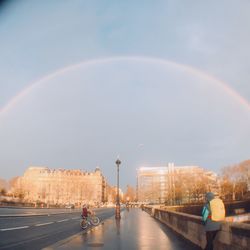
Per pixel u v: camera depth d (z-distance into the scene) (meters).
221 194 153.00
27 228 28.38
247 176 147.00
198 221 15.30
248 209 123.00
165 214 33.97
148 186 165.38
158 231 25.84
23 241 19.11
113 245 16.73
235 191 148.50
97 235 22.36
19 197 161.00
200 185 159.88
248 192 145.62
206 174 173.25
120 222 39.00
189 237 17.50
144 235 22.39
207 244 10.49
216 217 10.44
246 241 8.96
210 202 10.61
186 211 83.50
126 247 15.95
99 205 195.50
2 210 69.81
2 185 184.50
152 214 58.41
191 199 157.12
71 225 34.47
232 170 151.38
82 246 16.30
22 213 58.72
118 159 50.22
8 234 22.67
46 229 28.42
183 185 157.50
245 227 9.05
